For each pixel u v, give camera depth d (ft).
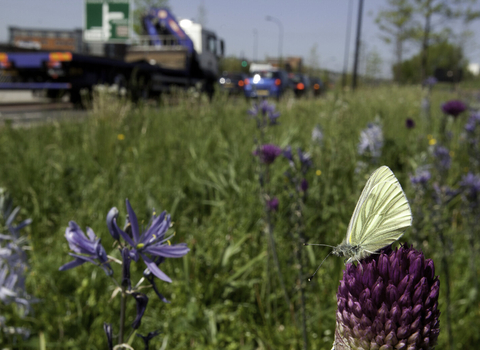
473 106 20.93
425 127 23.34
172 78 53.83
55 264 9.22
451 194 8.79
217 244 11.39
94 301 8.36
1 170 14.88
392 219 3.39
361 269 2.49
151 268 3.63
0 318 6.48
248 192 13.39
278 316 9.16
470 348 8.14
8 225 6.12
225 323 8.79
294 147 15.01
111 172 14.64
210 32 61.41
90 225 11.16
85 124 21.86
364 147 13.05
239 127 21.70
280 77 64.03
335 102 24.30
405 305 2.26
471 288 9.52
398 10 81.05
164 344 7.56
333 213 12.69
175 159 16.42
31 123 22.80
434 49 154.20
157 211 11.04
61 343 7.52
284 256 10.13
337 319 2.59
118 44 71.51
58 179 14.85
